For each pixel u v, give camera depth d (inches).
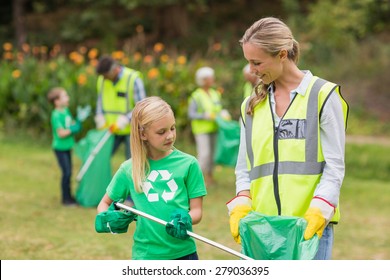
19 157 594.9
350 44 1077.8
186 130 682.2
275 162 166.9
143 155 175.9
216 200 454.0
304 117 164.6
